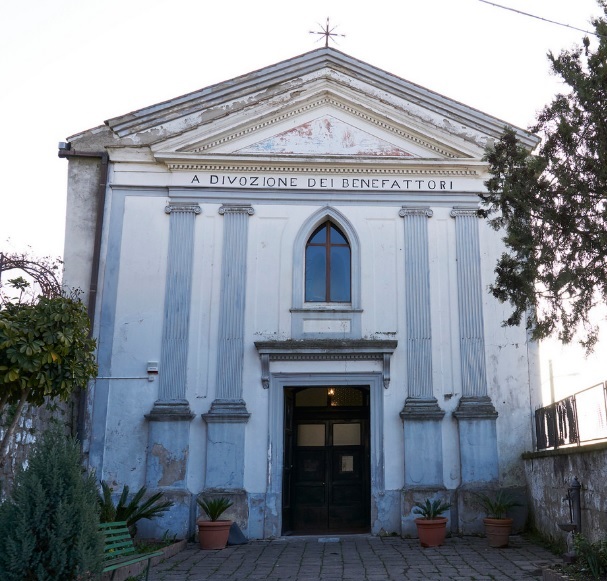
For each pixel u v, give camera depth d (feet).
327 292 50.65
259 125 52.11
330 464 52.90
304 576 33.22
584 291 30.09
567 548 36.65
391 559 37.88
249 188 51.06
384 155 51.98
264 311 49.32
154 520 45.16
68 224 50.29
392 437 47.65
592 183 29.73
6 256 37.73
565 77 30.32
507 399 48.37
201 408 47.65
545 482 42.70
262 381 48.01
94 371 30.50
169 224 50.37
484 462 46.93
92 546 24.20
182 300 49.01
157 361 48.03
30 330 26.94
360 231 50.88
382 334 49.11
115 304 48.83
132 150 51.37
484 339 49.16
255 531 45.83
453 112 52.31
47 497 23.75
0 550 22.79
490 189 33.81
